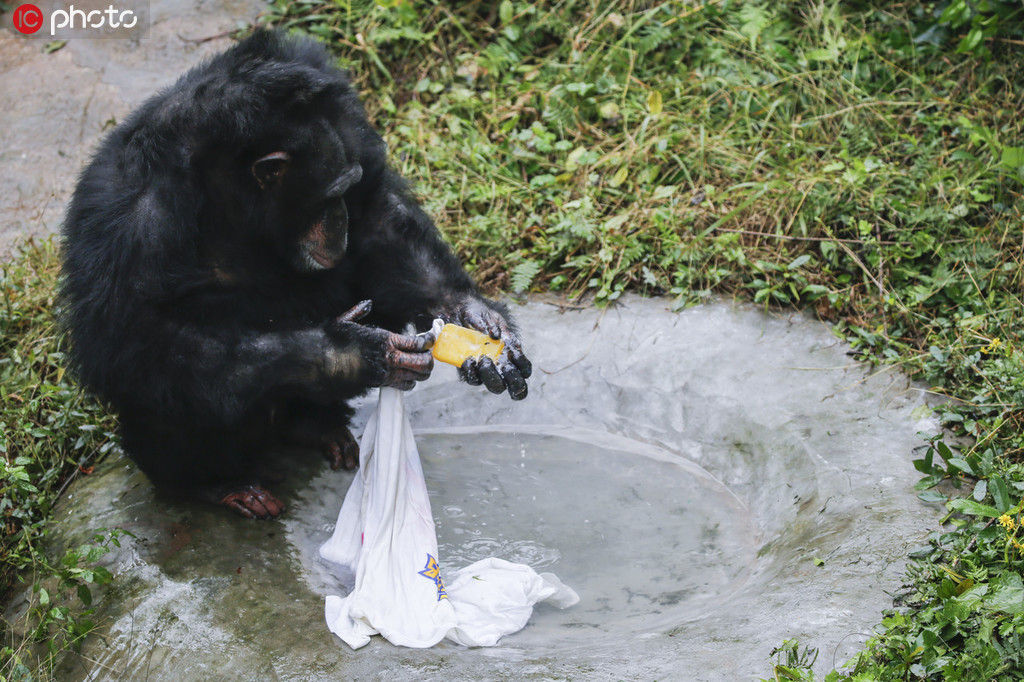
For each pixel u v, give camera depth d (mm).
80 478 7367
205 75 6633
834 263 8570
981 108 9906
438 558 6223
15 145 10898
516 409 7891
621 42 11039
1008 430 6812
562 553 6406
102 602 6051
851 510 6301
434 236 7570
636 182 9805
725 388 7652
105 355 6203
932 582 5438
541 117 10805
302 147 6234
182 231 6242
